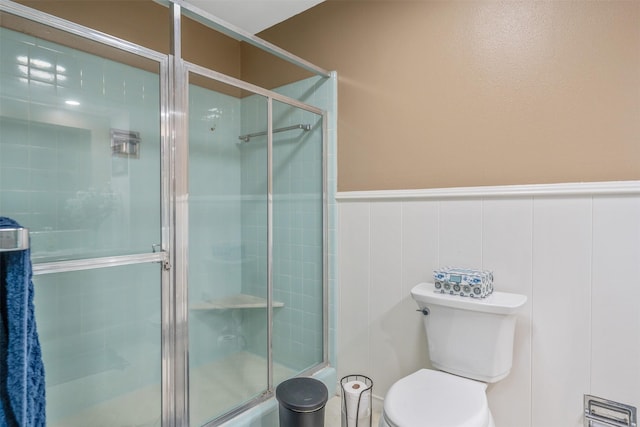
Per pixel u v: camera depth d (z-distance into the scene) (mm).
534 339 1466
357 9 1988
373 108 1923
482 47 1577
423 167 1750
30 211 1464
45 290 1477
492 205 1554
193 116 1735
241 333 2025
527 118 1477
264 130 1905
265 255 1950
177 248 1508
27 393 662
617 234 1299
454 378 1415
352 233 2002
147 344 1531
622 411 1298
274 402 1740
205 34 2383
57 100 1525
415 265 1774
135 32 1997
